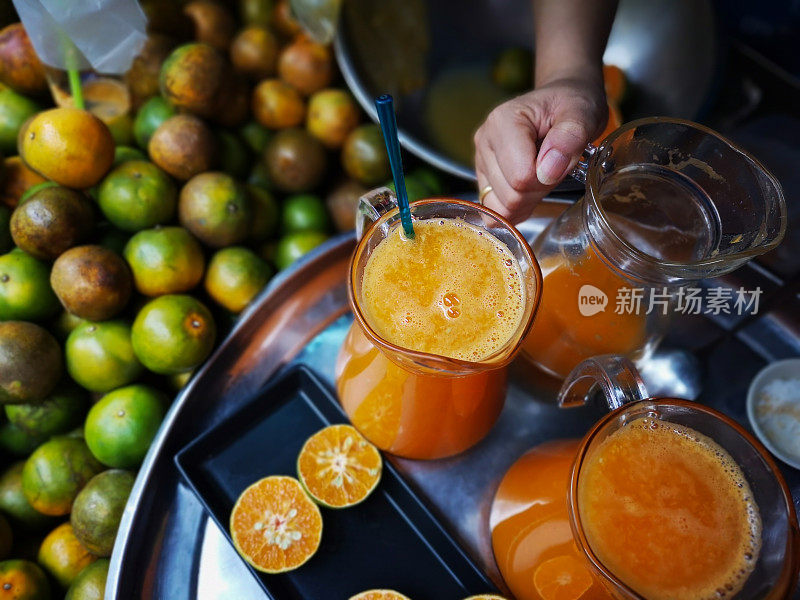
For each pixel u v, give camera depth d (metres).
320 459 0.83
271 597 0.73
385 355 0.62
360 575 0.76
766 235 0.63
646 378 0.89
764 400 0.86
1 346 0.86
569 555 0.59
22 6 0.92
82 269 0.88
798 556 0.50
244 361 0.95
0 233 0.99
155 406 0.90
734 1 1.58
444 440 0.76
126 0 0.97
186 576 0.78
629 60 1.31
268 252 1.19
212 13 1.27
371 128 1.21
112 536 0.84
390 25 1.36
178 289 0.99
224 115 1.19
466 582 0.75
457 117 1.36
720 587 0.55
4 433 0.97
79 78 1.07
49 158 0.90
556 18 0.87
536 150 0.72
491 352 0.61
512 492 0.73
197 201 1.00
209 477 0.84
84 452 0.92
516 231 0.62
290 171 1.17
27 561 0.86
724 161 0.68
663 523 0.57
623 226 0.73
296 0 1.21
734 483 0.58
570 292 0.71
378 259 0.65
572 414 0.88
